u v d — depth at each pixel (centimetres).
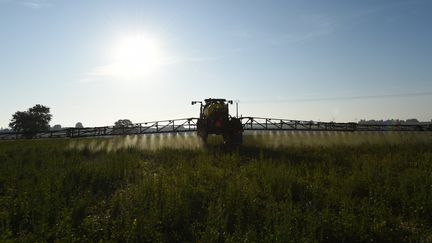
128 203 798
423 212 742
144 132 3216
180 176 1053
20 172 1142
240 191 826
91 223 685
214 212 720
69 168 1197
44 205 738
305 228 646
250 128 3100
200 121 2395
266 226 630
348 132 2956
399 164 1291
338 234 631
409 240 634
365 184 941
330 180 1015
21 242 598
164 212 712
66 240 591
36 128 9281
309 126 3250
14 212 726
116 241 617
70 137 3509
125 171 1182
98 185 1025
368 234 634
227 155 1531
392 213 790
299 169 1159
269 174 1020
